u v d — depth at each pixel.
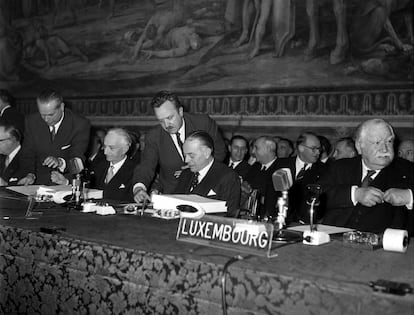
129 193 4.83
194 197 3.44
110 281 2.46
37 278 2.73
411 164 3.78
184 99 9.34
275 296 2.00
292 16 8.24
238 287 2.09
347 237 2.65
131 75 9.99
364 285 1.87
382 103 7.57
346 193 3.64
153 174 4.66
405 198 3.09
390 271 2.08
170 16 9.48
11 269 2.85
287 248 2.47
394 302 1.78
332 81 7.94
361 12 7.72
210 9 9.06
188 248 2.43
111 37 10.24
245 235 2.38
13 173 5.68
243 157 7.04
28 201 3.93
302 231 2.89
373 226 3.69
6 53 11.61
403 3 7.43
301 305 1.95
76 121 5.40
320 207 3.82
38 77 11.26
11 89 11.62
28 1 11.32
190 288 2.21
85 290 2.54
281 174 2.76
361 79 7.73
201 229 2.54
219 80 8.96
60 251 2.64
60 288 2.64
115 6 10.17
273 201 5.60
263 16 8.49
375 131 3.64
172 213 3.27
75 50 10.73
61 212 3.45
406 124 7.40
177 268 2.25
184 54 9.33
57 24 10.95
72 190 3.87
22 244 2.80
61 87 10.94
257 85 8.57
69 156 5.38
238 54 8.77
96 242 2.54
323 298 1.90
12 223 2.99
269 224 2.32
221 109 8.93
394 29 7.50
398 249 2.42
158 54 9.64
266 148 6.30
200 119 4.69
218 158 4.76
